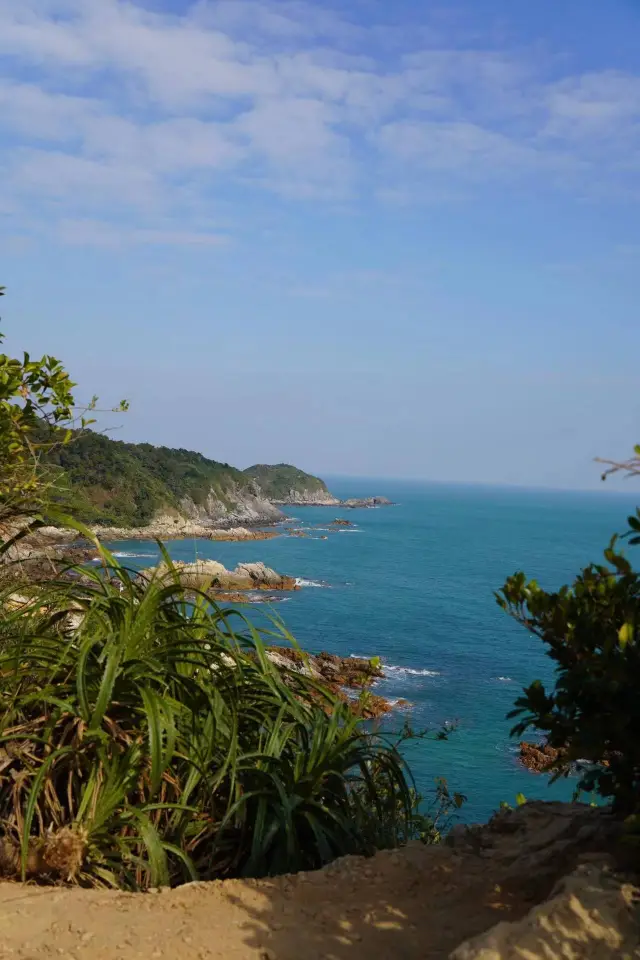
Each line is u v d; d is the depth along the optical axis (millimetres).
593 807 3885
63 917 3023
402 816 4898
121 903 3168
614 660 2914
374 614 57406
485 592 74375
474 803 17969
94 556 5391
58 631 4945
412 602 65375
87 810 3834
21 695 4293
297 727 4738
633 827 2896
